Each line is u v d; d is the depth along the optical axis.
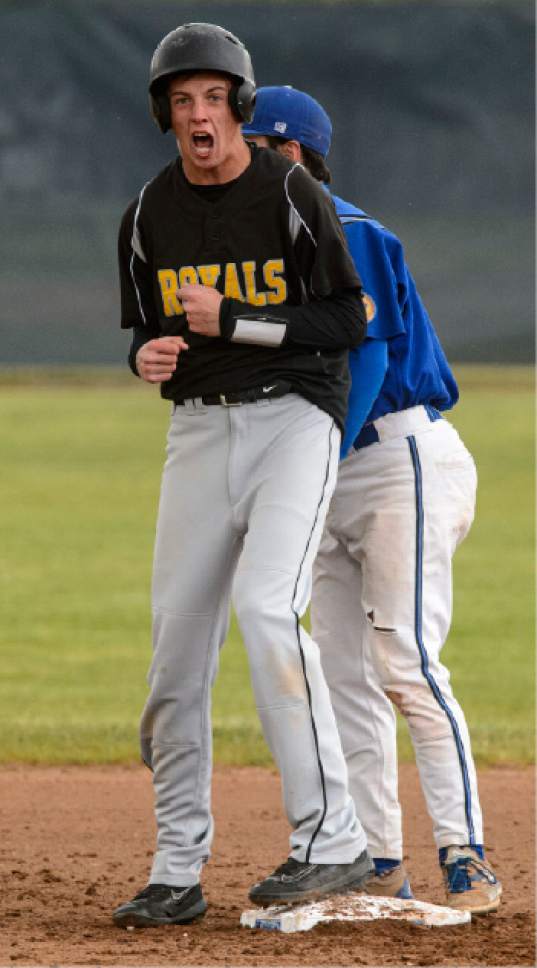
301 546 13.73
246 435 13.90
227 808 23.30
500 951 13.27
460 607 49.09
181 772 14.56
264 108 15.60
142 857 19.42
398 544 15.29
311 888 13.88
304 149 15.73
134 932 14.16
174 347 13.65
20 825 21.67
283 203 13.58
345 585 16.02
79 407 143.50
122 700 34.31
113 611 48.66
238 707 33.78
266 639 13.49
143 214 14.12
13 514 76.06
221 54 13.24
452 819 15.15
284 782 13.83
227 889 17.50
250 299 13.81
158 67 13.41
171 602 14.26
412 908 14.42
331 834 13.91
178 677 14.37
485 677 37.53
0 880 17.64
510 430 120.25
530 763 27.20
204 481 14.07
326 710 13.83
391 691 15.30
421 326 15.59
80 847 20.09
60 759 27.45
